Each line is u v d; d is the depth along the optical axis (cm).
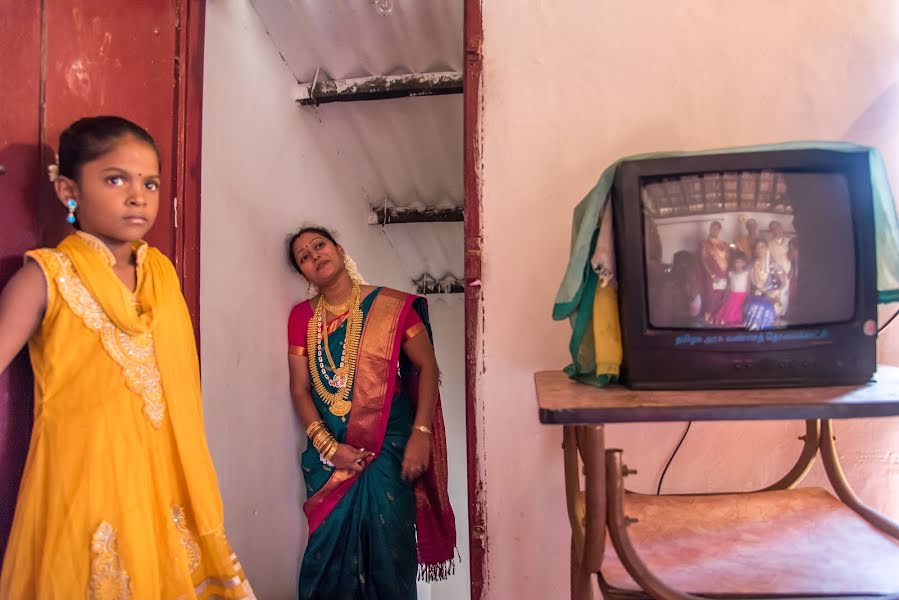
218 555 107
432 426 197
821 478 132
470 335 138
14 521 89
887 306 127
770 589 84
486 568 139
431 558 198
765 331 89
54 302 89
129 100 121
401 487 188
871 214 90
